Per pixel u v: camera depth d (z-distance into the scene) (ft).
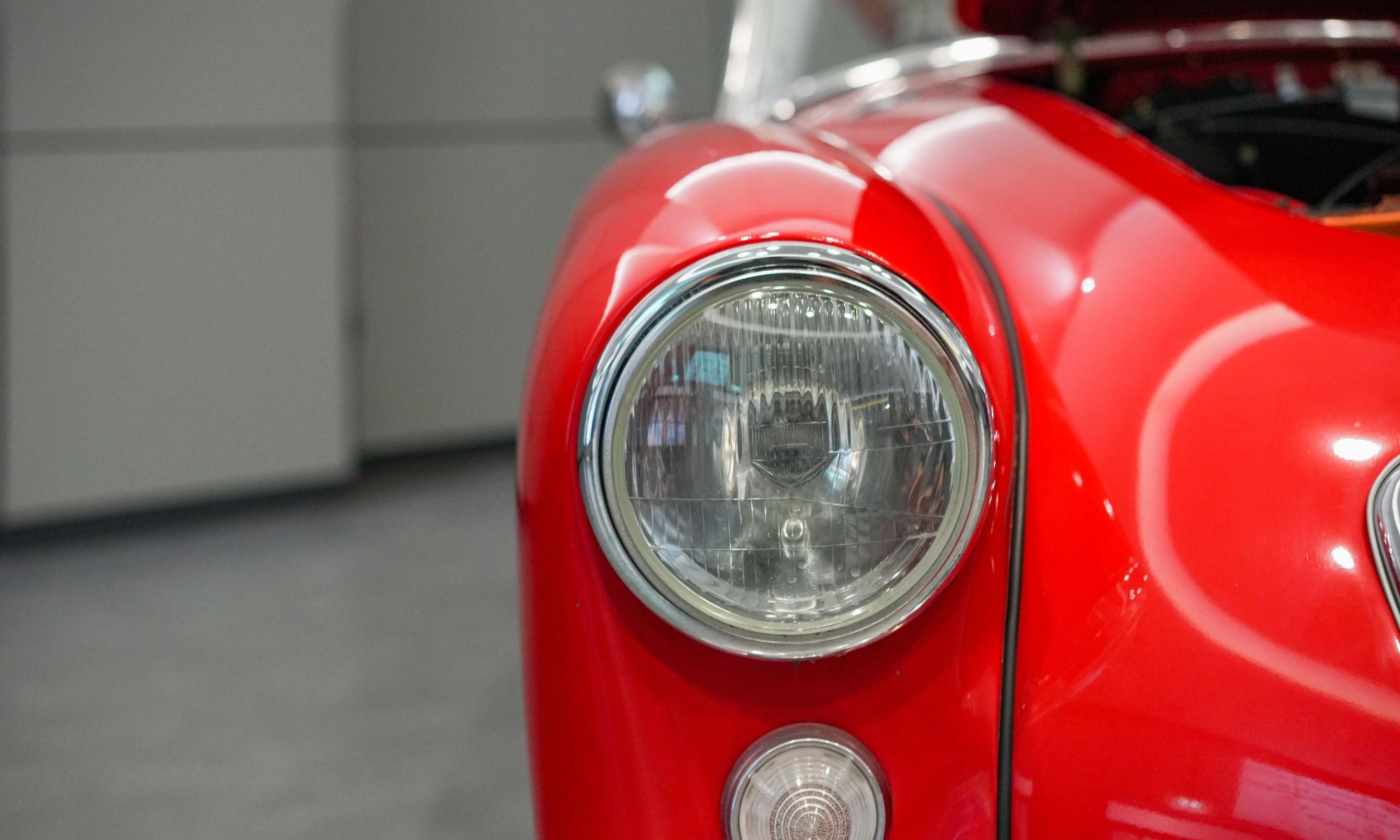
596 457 3.15
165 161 12.86
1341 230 3.64
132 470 13.11
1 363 12.34
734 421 3.16
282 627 9.84
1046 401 3.36
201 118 13.00
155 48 12.64
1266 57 5.79
